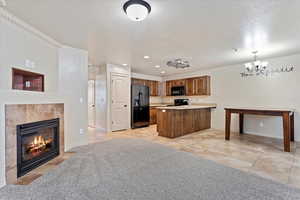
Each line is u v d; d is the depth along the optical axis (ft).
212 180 6.56
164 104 24.03
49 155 8.62
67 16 7.04
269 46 10.96
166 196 5.45
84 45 10.94
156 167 7.82
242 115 15.98
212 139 13.74
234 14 6.82
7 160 6.32
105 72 16.61
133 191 5.74
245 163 8.48
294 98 13.00
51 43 9.93
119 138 14.05
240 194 5.57
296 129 12.94
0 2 5.96
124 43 10.51
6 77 6.98
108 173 7.16
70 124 11.10
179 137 14.52
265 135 14.78
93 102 21.13
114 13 6.77
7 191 5.77
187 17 7.08
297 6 6.19
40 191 5.75
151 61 15.43
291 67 13.15
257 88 15.12
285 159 9.04
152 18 7.19
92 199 5.28
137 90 19.30
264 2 5.95
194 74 20.62
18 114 6.83
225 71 17.48
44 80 9.41
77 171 7.36
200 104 19.94
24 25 7.66
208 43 10.46
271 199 5.28
